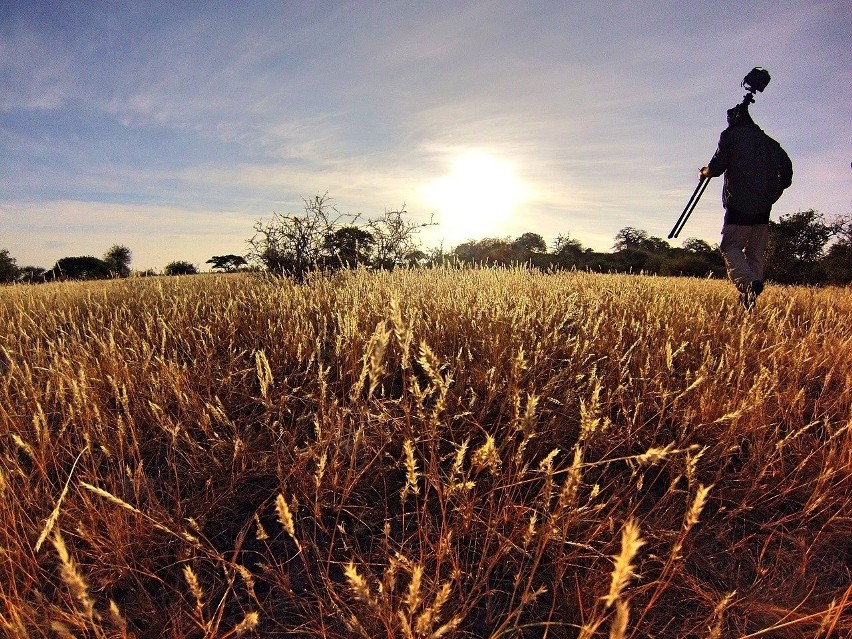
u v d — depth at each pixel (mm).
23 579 1547
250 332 3682
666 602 1521
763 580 1612
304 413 2564
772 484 2008
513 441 1934
